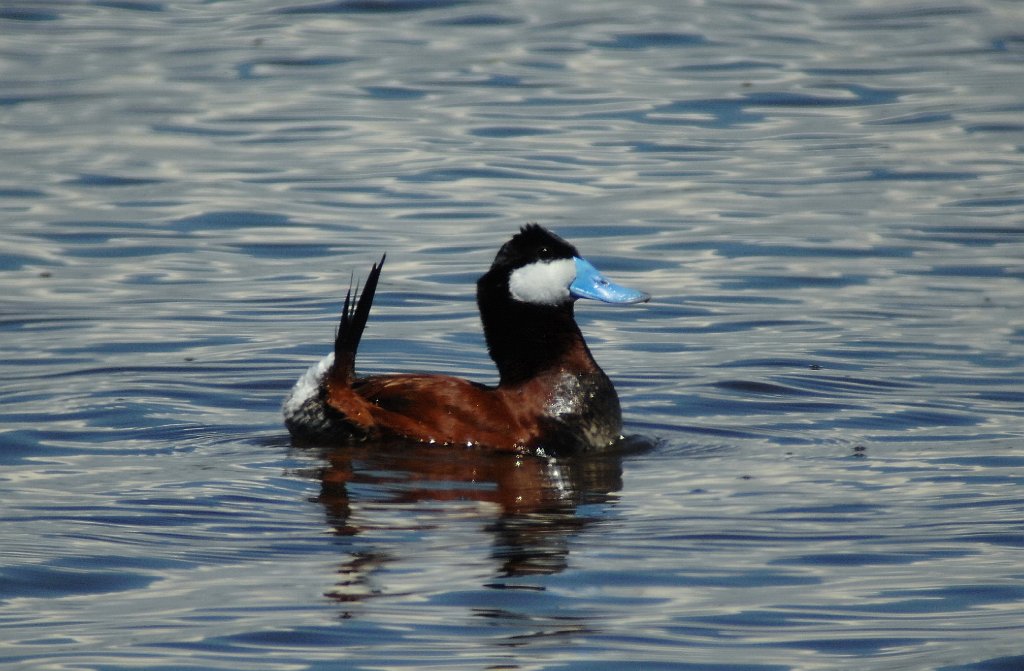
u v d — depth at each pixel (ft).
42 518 27.78
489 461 32.04
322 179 59.77
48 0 90.79
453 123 67.46
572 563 25.81
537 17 86.74
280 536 26.94
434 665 21.94
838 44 81.61
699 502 29.30
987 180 59.36
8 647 22.43
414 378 33.83
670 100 71.20
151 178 59.77
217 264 50.03
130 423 34.32
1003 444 33.32
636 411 36.35
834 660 22.18
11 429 33.71
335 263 50.16
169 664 21.94
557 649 22.52
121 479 30.14
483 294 34.60
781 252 51.26
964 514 28.50
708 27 84.84
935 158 62.34
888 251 51.42
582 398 33.47
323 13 87.30
